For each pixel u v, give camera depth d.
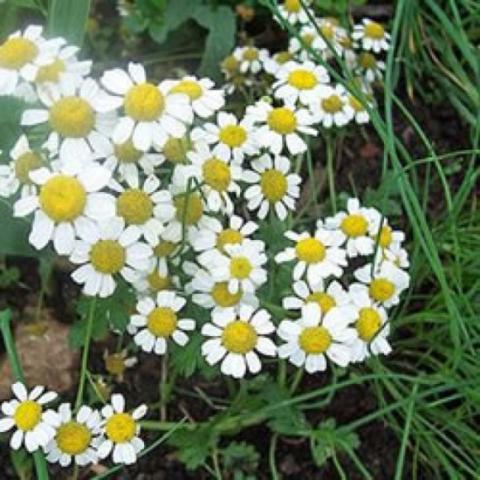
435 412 0.25
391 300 0.23
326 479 0.26
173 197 0.22
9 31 0.29
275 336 0.25
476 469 0.25
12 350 0.21
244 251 0.22
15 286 0.27
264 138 0.23
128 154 0.21
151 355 0.26
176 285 0.23
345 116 0.26
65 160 0.20
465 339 0.24
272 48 0.33
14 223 0.23
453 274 0.26
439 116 0.32
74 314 0.27
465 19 0.32
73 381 0.26
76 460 0.21
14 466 0.25
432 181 0.31
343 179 0.31
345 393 0.26
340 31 0.29
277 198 0.23
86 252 0.20
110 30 0.32
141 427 0.24
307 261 0.22
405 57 0.32
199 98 0.22
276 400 0.24
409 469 0.26
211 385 0.26
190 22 0.32
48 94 0.20
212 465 0.25
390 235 0.24
